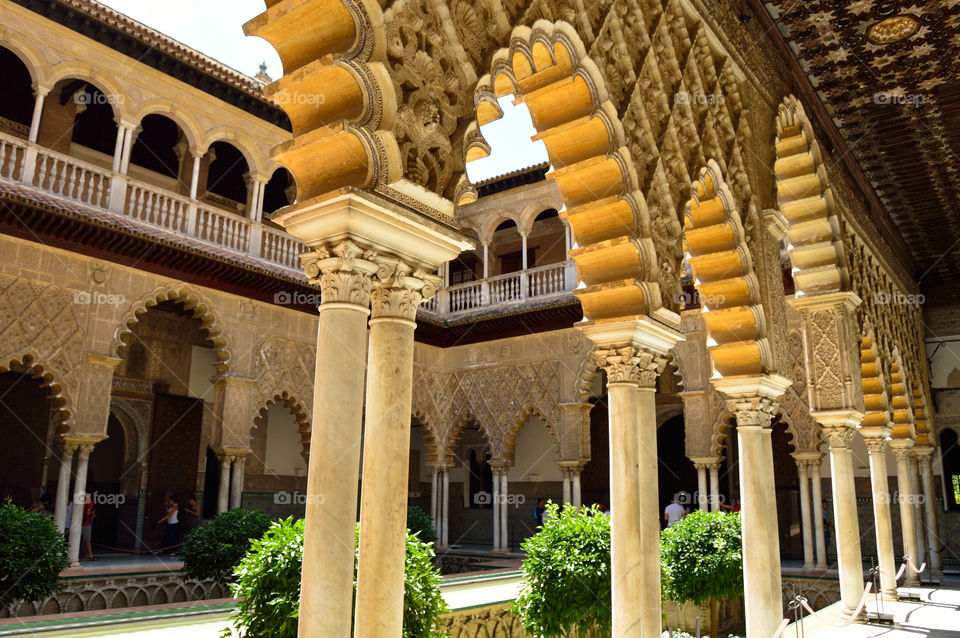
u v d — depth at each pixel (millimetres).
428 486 18766
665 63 4531
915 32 6094
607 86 3891
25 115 12055
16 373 12562
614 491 3994
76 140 12828
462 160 2979
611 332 4066
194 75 11773
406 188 2715
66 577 8664
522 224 15648
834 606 7605
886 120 7695
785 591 10875
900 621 6973
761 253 5457
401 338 2799
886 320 9648
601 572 5242
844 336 6934
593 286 4117
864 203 9055
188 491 13805
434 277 2947
